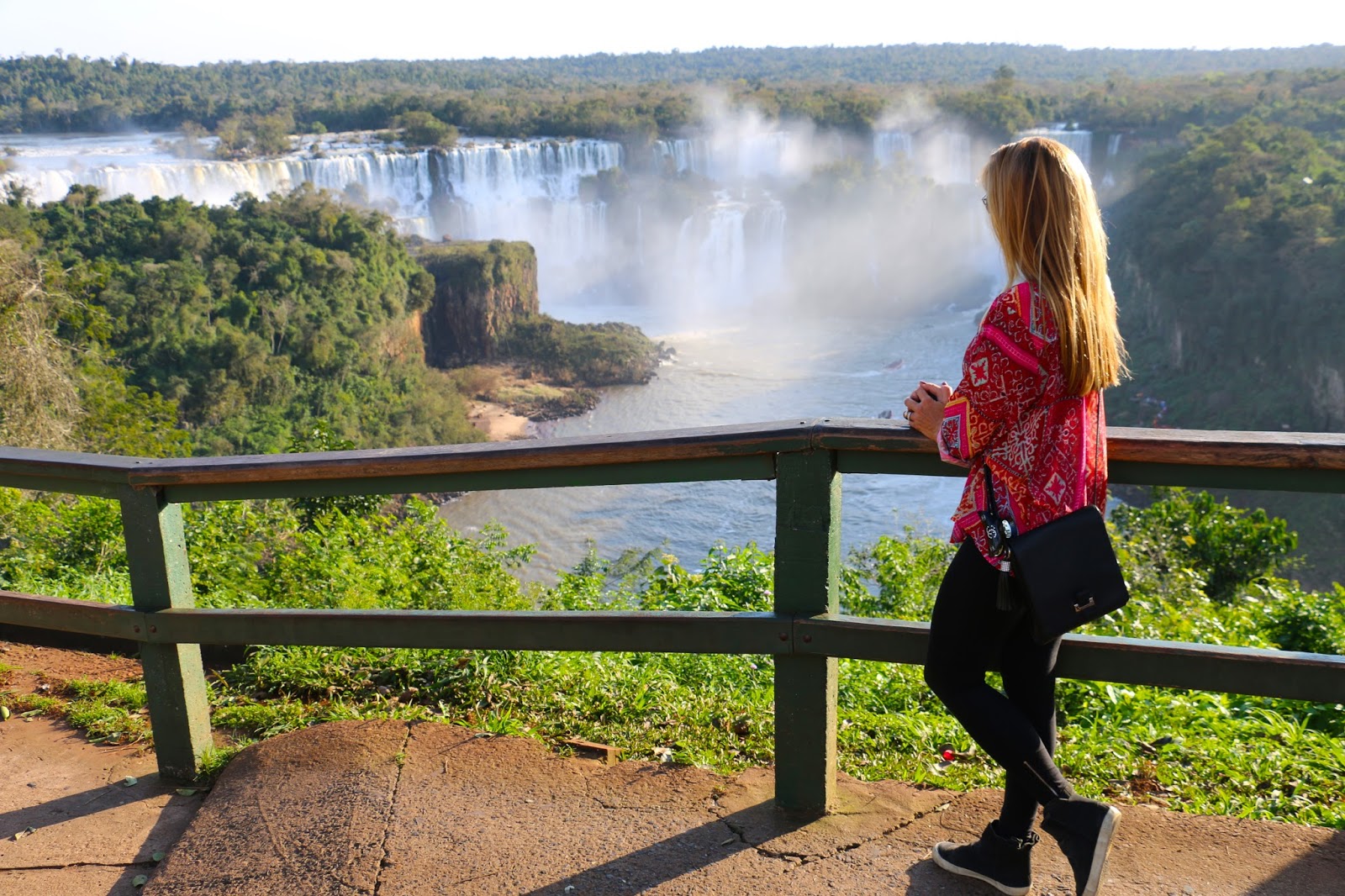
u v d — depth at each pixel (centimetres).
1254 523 882
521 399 6550
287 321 6041
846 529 3797
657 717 326
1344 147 8456
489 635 238
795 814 231
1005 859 200
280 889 218
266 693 353
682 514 4047
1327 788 273
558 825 232
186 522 783
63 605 265
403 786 250
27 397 1889
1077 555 166
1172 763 293
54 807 262
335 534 727
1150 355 7006
